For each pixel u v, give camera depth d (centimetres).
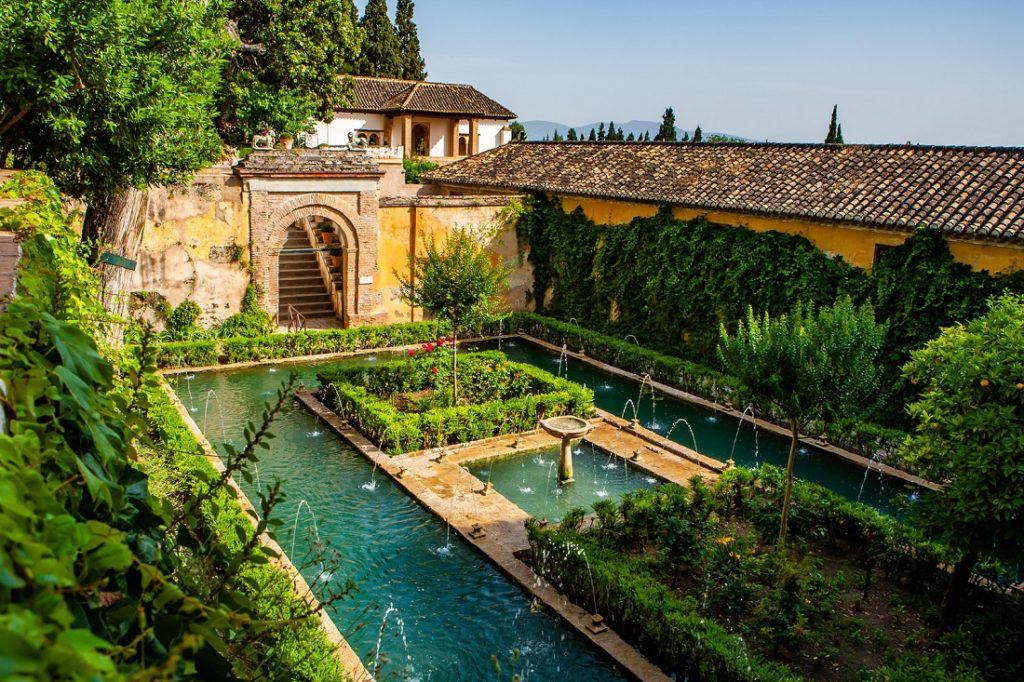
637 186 2111
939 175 1647
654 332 2092
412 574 995
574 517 1055
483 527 1107
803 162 1931
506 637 876
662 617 823
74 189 1062
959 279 1475
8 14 839
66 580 167
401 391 1680
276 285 2091
